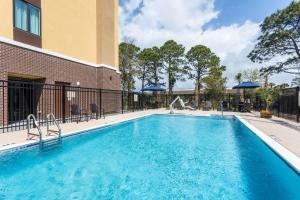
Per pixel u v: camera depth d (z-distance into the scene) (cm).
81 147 764
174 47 3216
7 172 523
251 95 2205
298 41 1755
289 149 572
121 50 2931
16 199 388
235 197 397
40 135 655
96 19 1717
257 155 668
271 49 1852
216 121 1445
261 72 2042
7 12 995
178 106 2341
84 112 1345
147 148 755
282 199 392
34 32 1156
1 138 684
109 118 1347
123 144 814
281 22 1736
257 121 1200
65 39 1386
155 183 463
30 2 1129
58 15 1328
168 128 1188
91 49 1652
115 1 1967
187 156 661
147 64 3281
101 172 527
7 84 958
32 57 1103
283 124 1071
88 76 1587
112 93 1806
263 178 489
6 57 955
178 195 407
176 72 3256
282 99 1412
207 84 2497
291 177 457
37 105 1184
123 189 434
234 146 785
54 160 612
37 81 1204
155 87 2334
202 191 424
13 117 1134
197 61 3353
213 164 586
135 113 1758
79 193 415
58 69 1291
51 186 447
